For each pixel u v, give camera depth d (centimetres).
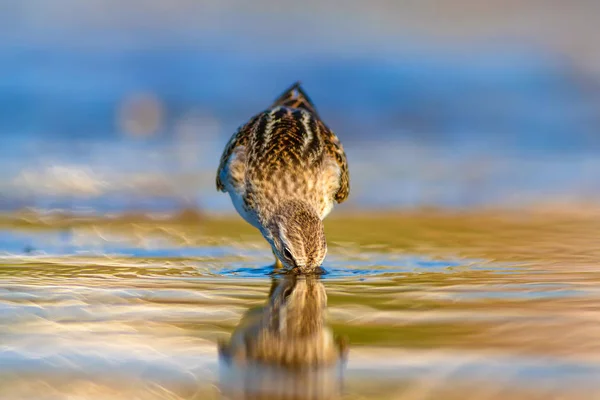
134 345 820
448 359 771
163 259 1218
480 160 1988
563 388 695
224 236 1387
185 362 771
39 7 2728
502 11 2833
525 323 878
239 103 2394
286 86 2484
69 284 1052
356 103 2377
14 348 804
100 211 1545
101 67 2550
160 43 2700
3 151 1955
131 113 2273
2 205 1566
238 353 796
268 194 1245
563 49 2691
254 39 2745
